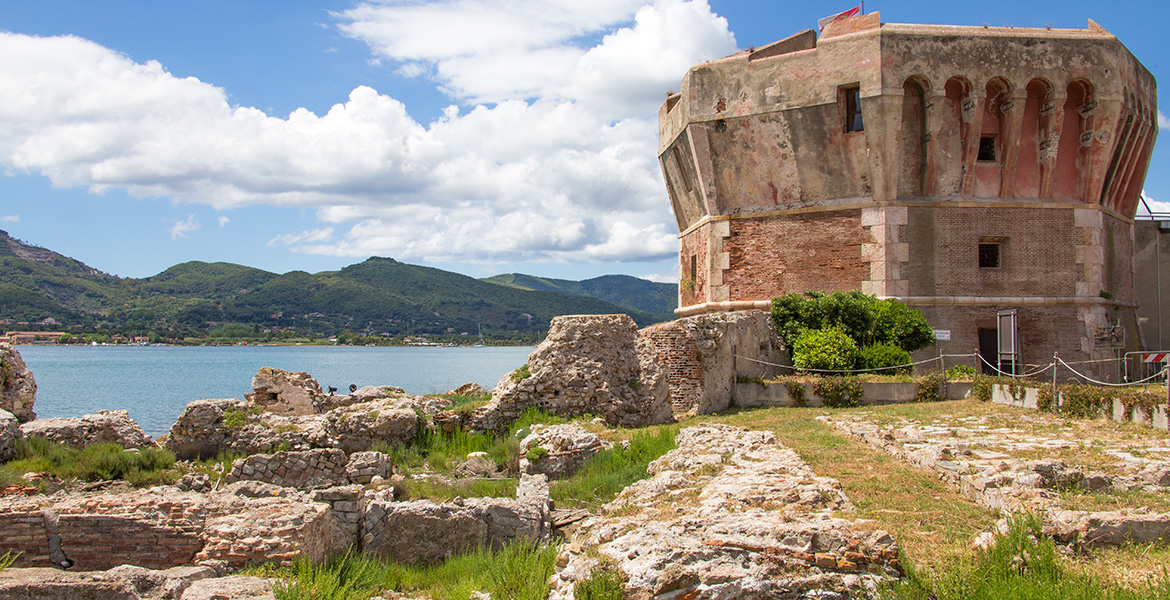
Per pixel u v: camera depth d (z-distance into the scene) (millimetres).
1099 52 27172
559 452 15680
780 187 28531
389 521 11031
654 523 8234
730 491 10094
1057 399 18016
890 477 11594
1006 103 27078
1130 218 32188
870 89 26156
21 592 6926
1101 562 7746
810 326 25828
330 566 9695
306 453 14578
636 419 19938
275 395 20359
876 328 25062
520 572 8789
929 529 9000
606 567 7098
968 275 27062
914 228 26891
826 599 6891
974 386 22266
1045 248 27469
